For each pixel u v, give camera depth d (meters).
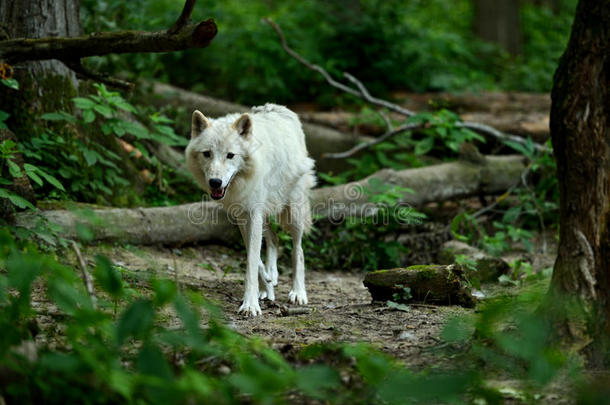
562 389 4.11
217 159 6.30
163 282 3.61
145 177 9.90
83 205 8.38
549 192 11.52
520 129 12.54
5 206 7.02
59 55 5.81
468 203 12.12
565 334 4.46
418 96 15.60
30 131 8.57
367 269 9.15
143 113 10.42
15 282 3.62
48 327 5.05
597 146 4.67
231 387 4.10
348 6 16.89
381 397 3.97
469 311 6.27
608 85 4.68
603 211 4.64
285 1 20.09
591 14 4.71
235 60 15.70
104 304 4.17
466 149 11.35
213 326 4.18
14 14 8.48
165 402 3.16
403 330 5.54
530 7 28.14
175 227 8.69
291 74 15.70
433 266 6.64
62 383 3.45
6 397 3.30
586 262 4.61
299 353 4.74
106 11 11.84
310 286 8.09
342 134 12.70
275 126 7.11
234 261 8.98
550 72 20.30
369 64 16.05
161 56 15.62
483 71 20.75
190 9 5.16
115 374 3.40
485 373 4.40
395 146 11.90
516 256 9.80
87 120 8.37
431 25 24.64
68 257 7.34
